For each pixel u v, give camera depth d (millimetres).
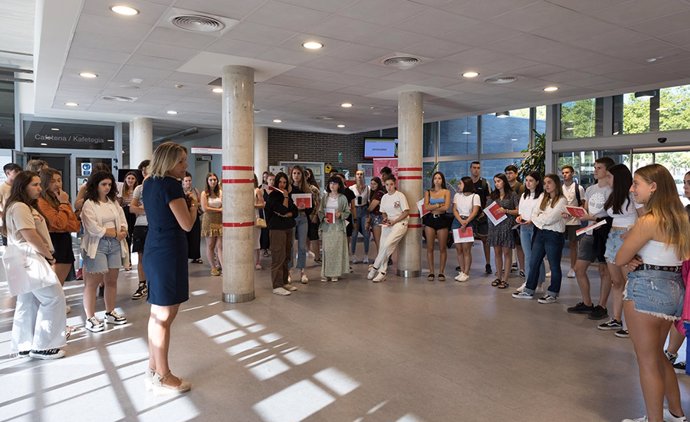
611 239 4855
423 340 4730
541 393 3541
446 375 3873
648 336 2836
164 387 3533
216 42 5543
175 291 3465
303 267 7426
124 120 12305
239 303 6188
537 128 12555
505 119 13266
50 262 4266
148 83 7797
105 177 4980
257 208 8586
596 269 8867
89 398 3465
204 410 3283
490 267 8367
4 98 11266
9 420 3139
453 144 14656
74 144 12133
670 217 2736
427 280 7738
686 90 8906
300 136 16312
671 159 9180
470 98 8992
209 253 8008
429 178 15281
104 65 6625
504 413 3236
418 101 8383
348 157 17438
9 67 10406
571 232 7941
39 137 11734
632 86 8023
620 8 4559
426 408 3307
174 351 4422
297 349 4477
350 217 9156
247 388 3637
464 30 5184
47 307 4199
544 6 4508
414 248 8062
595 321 5398
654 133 9188
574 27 5109
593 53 6082
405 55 6152
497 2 4387
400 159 8312
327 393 3545
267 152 15070
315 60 6355
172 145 3438
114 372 3941
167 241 3432
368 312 5754
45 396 3498
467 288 7121
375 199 8977
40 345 4191
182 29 5090
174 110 10680
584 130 10484
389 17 4773
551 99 9125
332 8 4527
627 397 3475
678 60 6430
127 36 5328
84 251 4895
